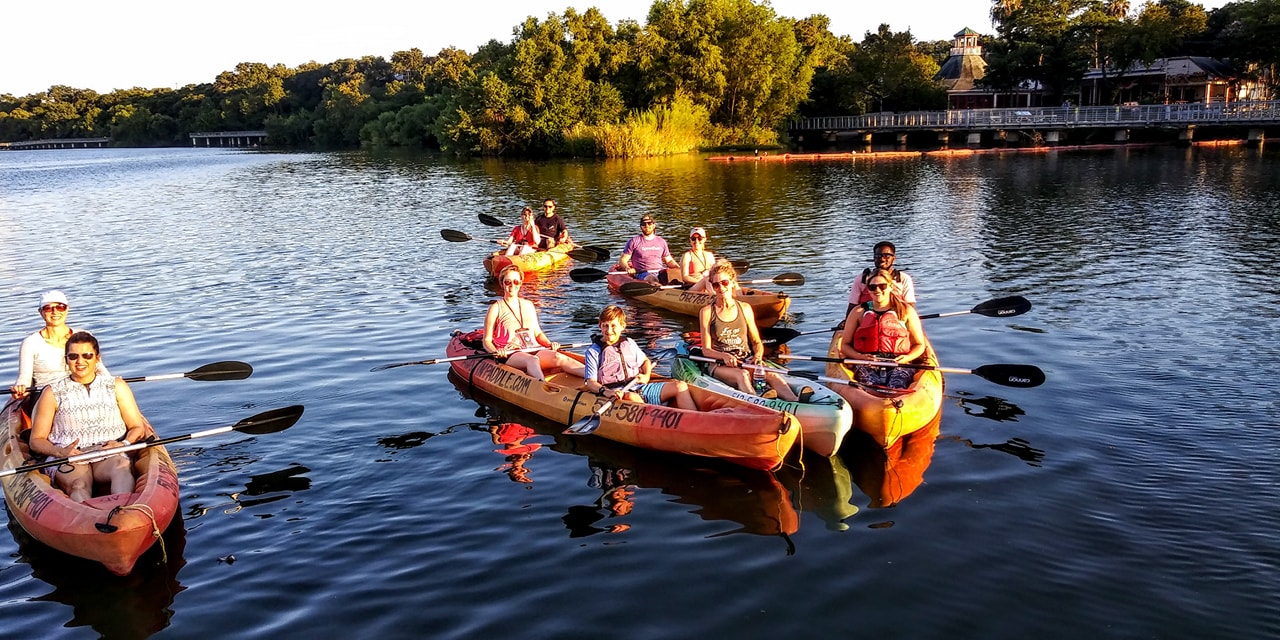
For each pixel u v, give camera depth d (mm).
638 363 7898
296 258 16953
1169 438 7215
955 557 5527
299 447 7488
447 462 7172
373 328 11359
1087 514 6016
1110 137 51625
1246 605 4945
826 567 5461
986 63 68188
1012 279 13719
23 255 17953
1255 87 59344
